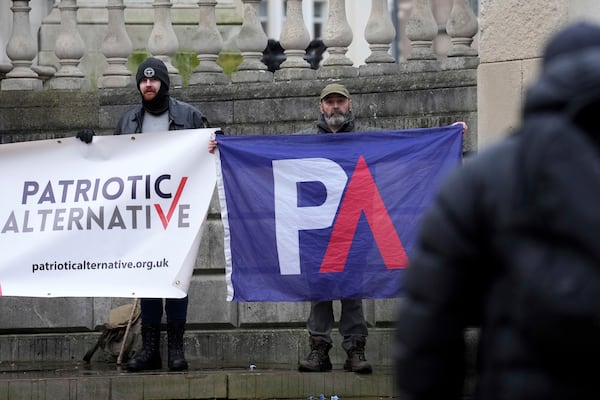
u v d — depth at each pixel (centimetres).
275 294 995
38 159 1026
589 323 409
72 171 1022
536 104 434
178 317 1024
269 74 1191
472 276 441
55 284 1016
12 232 1023
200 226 1005
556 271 416
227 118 1171
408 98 1130
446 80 1116
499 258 433
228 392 983
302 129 1153
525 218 426
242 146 998
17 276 1018
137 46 1400
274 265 994
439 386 440
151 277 1008
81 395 972
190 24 1391
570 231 417
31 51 1214
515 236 428
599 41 440
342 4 1177
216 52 1205
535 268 419
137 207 1011
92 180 1020
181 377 981
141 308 1033
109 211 1013
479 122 1001
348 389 980
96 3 1395
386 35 1163
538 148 427
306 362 1005
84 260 1014
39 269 1017
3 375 1016
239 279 998
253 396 981
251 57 1200
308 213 990
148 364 1029
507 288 429
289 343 1116
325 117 1003
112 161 1019
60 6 1215
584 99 427
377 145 986
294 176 991
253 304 1130
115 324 1088
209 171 1005
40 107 1193
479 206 439
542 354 418
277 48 1454
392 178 983
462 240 439
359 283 984
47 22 1381
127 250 1011
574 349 413
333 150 990
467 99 1106
